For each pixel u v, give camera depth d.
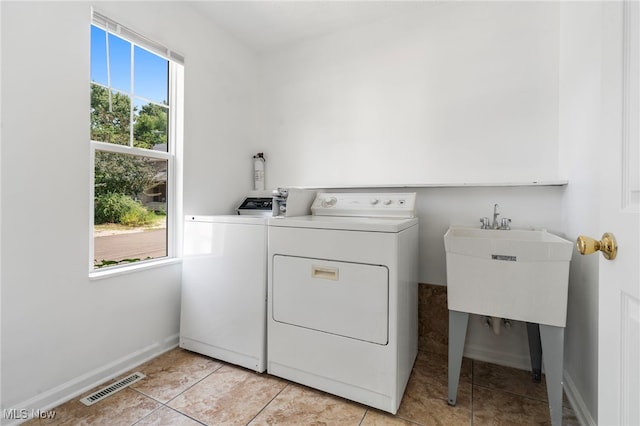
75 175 1.55
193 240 2.02
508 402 1.54
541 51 1.82
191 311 2.01
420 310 2.14
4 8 1.30
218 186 2.40
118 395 1.56
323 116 2.53
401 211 1.92
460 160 2.04
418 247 2.08
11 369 1.34
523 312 1.35
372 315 1.47
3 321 1.32
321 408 1.48
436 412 1.47
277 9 2.19
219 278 1.90
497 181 1.94
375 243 1.46
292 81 2.66
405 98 2.21
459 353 1.50
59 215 1.49
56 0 1.47
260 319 1.75
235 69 2.56
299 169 2.63
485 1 1.97
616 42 0.66
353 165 2.40
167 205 2.11
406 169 2.21
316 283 1.60
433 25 2.12
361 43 2.37
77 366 1.57
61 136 1.50
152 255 2.02
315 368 1.61
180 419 1.40
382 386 1.45
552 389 1.30
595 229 1.29
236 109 2.58
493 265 1.38
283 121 2.71
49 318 1.46
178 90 2.12
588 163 1.37
